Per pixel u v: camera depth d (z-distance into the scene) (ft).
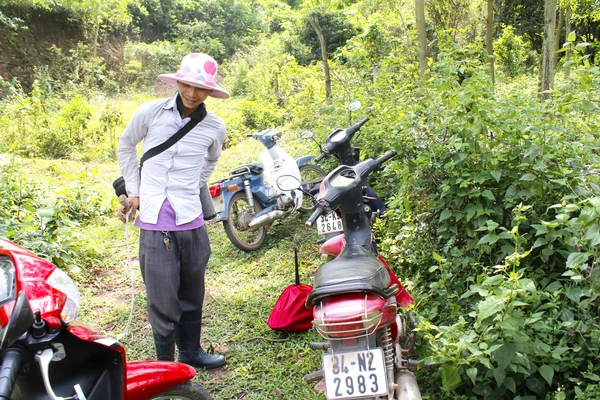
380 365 7.74
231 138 43.47
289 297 13.47
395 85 26.66
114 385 7.65
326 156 15.47
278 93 56.49
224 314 14.98
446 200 12.28
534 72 59.82
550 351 8.69
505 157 11.73
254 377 11.88
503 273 10.80
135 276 18.35
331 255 11.75
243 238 20.57
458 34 36.65
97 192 26.99
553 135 11.76
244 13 129.08
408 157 13.46
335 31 74.84
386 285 8.48
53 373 7.32
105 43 86.79
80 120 41.04
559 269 10.83
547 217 11.14
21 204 21.35
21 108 41.19
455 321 10.69
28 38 75.05
